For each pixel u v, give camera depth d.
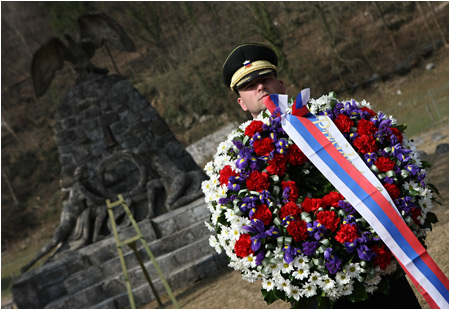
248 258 2.25
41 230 31.88
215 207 2.49
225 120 28.70
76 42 11.31
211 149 25.61
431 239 5.91
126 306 9.30
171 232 10.05
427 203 2.29
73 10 33.25
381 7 31.67
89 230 10.45
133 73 36.41
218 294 7.64
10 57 43.22
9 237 32.03
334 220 2.17
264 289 2.34
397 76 27.38
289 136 2.33
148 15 36.25
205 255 9.66
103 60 39.31
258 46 2.58
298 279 2.23
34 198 34.41
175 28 36.19
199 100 29.91
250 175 2.30
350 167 2.26
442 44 27.12
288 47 31.98
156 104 32.19
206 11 35.53
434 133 15.08
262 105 2.57
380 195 2.19
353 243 2.12
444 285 2.15
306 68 30.27
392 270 2.23
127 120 11.13
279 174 2.30
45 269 9.88
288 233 2.20
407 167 2.30
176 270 9.50
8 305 11.96
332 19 32.66
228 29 32.62
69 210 10.63
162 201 10.57
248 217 2.31
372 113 2.49
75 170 10.70
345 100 2.58
